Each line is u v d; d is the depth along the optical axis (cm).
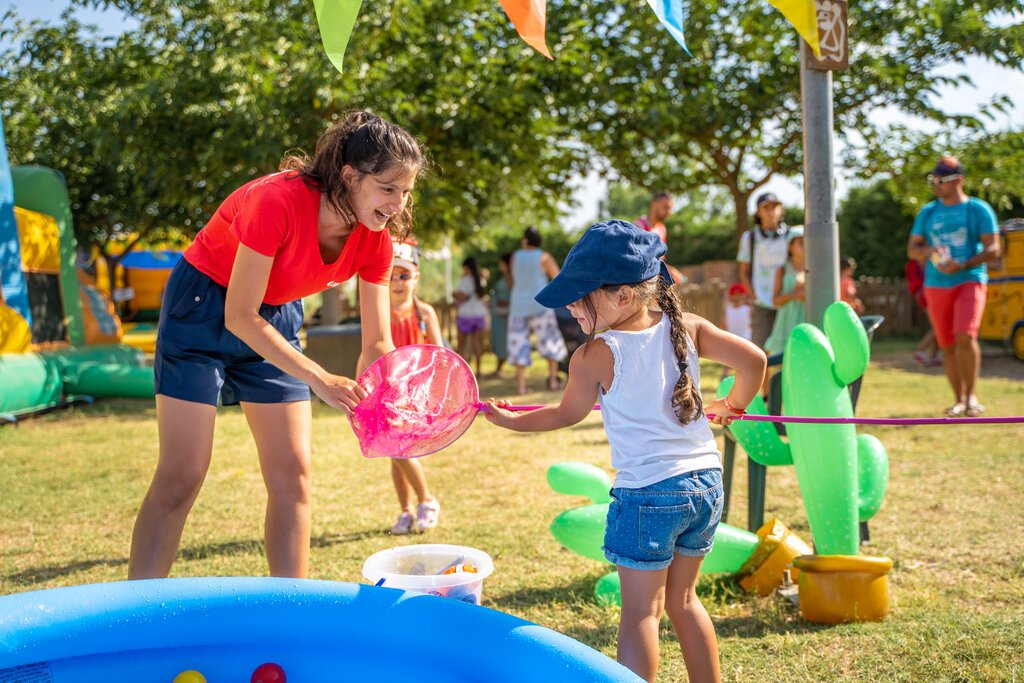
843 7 403
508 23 1110
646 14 1154
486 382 1091
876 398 814
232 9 1005
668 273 239
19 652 172
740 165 1363
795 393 309
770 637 278
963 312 686
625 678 157
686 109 1175
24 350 862
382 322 279
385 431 235
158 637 187
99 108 996
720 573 344
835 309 303
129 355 1066
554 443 656
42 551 396
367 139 224
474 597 238
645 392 221
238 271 234
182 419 254
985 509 424
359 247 262
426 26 1087
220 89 923
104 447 673
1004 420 232
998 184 1266
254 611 191
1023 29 744
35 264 922
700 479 220
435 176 253
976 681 238
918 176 1325
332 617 192
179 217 1366
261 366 266
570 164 1341
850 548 305
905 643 265
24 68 1177
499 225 1680
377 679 195
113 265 1545
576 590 330
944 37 931
